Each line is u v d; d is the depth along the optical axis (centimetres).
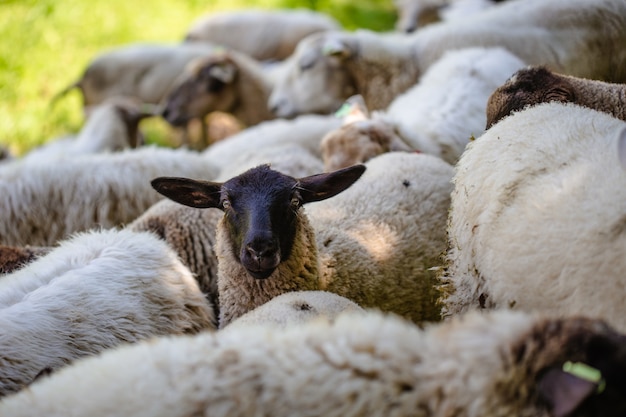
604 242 334
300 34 1531
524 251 367
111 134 1075
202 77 1174
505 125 434
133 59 1422
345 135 633
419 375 292
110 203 693
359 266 506
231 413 290
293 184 471
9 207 682
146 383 298
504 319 292
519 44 784
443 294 453
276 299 444
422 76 852
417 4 1448
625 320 327
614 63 777
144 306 480
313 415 290
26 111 1389
